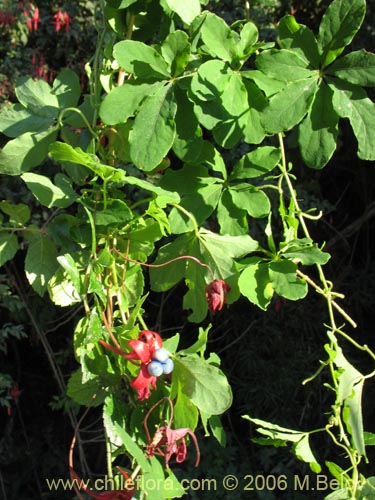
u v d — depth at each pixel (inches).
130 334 49.3
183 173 54.1
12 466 161.6
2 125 54.2
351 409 51.2
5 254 55.1
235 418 156.8
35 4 149.2
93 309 48.6
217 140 48.5
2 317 155.0
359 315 158.6
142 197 126.4
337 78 47.9
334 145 47.4
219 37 48.4
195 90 46.6
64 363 152.1
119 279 52.9
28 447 161.3
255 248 53.1
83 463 144.3
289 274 50.4
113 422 48.5
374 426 150.3
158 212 50.0
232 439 152.4
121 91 48.3
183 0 48.9
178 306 155.9
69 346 151.9
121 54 47.8
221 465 145.5
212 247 53.3
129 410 51.0
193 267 53.9
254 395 149.2
